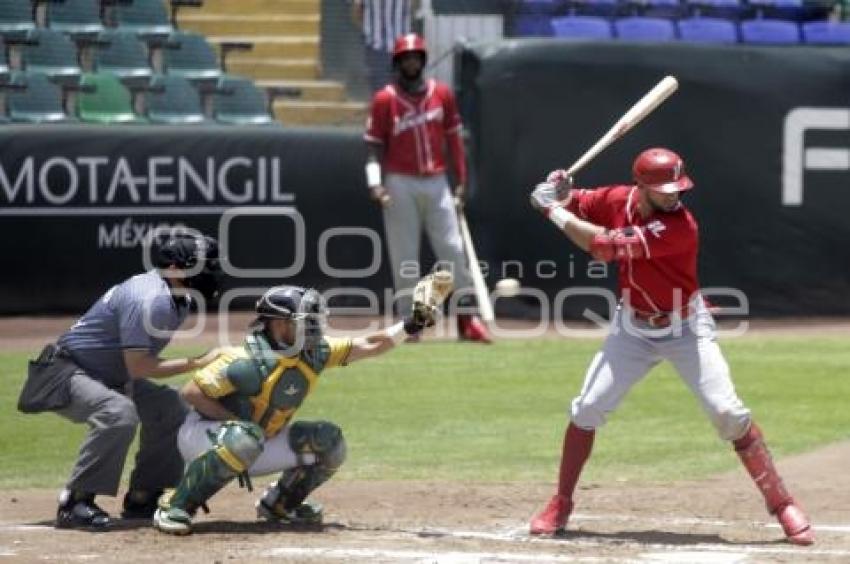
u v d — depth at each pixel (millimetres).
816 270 62156
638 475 34312
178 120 65375
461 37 65812
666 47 61062
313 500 31281
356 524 28766
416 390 46312
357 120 66938
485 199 60781
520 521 29156
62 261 59719
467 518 29469
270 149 60781
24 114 63125
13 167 59219
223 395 27328
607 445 38125
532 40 60688
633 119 27516
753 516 29609
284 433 27906
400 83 55250
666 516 29641
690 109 61219
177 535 27281
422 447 37938
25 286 59656
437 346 55406
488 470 35031
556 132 60781
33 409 28234
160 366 27438
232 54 69688
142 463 29078
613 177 60875
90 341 28016
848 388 46750
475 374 49188
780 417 42031
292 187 60938
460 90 61688
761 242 61875
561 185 26984
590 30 67438
